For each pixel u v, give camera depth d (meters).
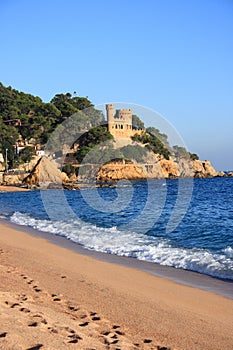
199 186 63.75
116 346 5.12
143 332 6.10
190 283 9.22
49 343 4.71
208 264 10.94
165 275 10.00
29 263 11.22
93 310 7.04
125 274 10.09
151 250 13.12
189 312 7.17
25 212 28.02
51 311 6.46
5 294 7.24
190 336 6.02
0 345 4.47
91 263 11.41
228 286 8.94
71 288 8.56
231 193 46.12
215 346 5.68
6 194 52.19
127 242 14.89
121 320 6.61
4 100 98.12
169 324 6.52
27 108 96.06
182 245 14.28
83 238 15.83
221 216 23.69
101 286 8.85
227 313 7.16
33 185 62.50
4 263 11.05
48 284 8.80
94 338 5.36
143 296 8.14
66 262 11.52
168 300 7.89
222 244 14.41
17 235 17.12
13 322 5.32
